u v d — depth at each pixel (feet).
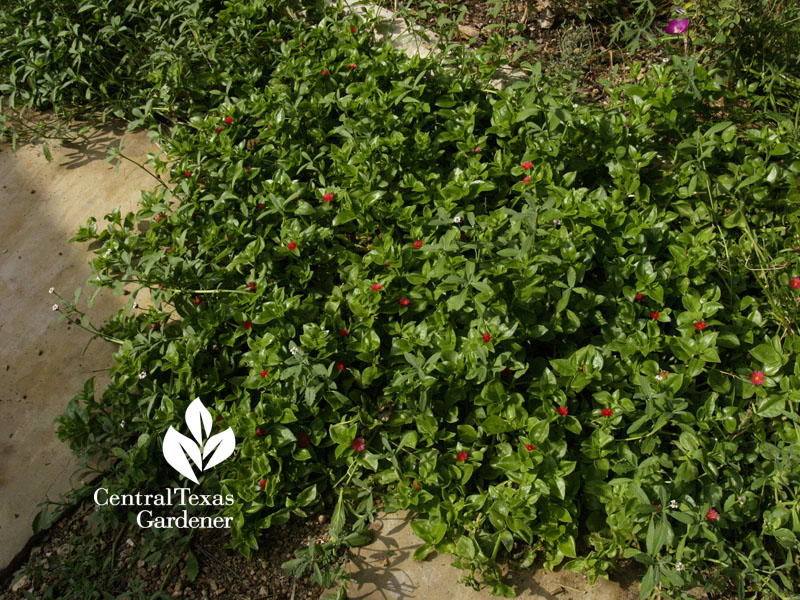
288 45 3.86
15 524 2.83
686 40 3.80
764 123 3.66
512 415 2.65
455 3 4.33
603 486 2.60
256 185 3.46
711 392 2.75
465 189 3.20
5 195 3.87
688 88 3.38
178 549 2.72
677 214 3.20
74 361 3.27
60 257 3.61
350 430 2.73
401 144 3.35
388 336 3.04
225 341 3.00
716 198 3.27
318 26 3.94
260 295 2.99
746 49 3.76
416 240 3.09
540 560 2.64
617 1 4.22
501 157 3.32
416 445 2.84
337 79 3.77
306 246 3.18
